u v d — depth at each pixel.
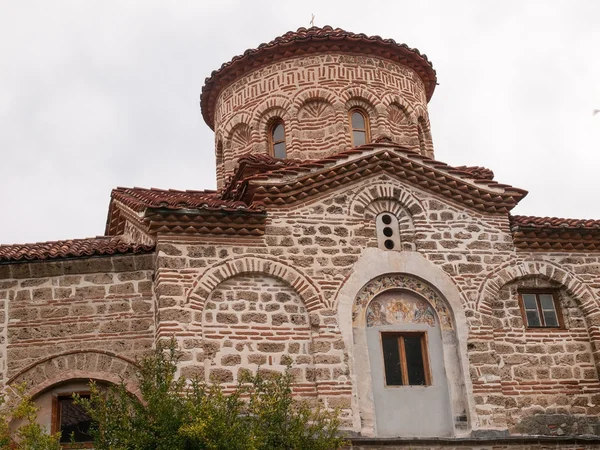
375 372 17.28
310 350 16.98
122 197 19.58
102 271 17.30
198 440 13.38
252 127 23.22
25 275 17.12
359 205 18.33
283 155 23.05
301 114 22.94
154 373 14.42
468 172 19.02
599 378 18.59
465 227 18.75
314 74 23.08
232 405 14.20
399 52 23.91
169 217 16.86
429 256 18.30
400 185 18.72
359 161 18.39
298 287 17.30
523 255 18.98
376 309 17.78
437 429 17.12
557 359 18.53
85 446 16.05
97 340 16.83
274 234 17.56
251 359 16.59
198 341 16.28
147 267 17.34
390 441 16.48
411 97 24.17
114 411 14.03
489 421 17.16
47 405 16.45
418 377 17.50
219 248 17.14
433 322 17.92
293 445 14.36
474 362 17.59
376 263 17.92
